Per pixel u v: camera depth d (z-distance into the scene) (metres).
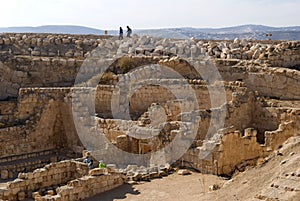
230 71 44.94
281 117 37.69
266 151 32.12
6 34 59.38
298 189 20.50
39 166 37.09
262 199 21.05
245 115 38.69
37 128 40.22
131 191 28.41
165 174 31.83
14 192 27.67
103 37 63.03
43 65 50.66
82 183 27.34
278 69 42.31
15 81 48.94
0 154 37.53
